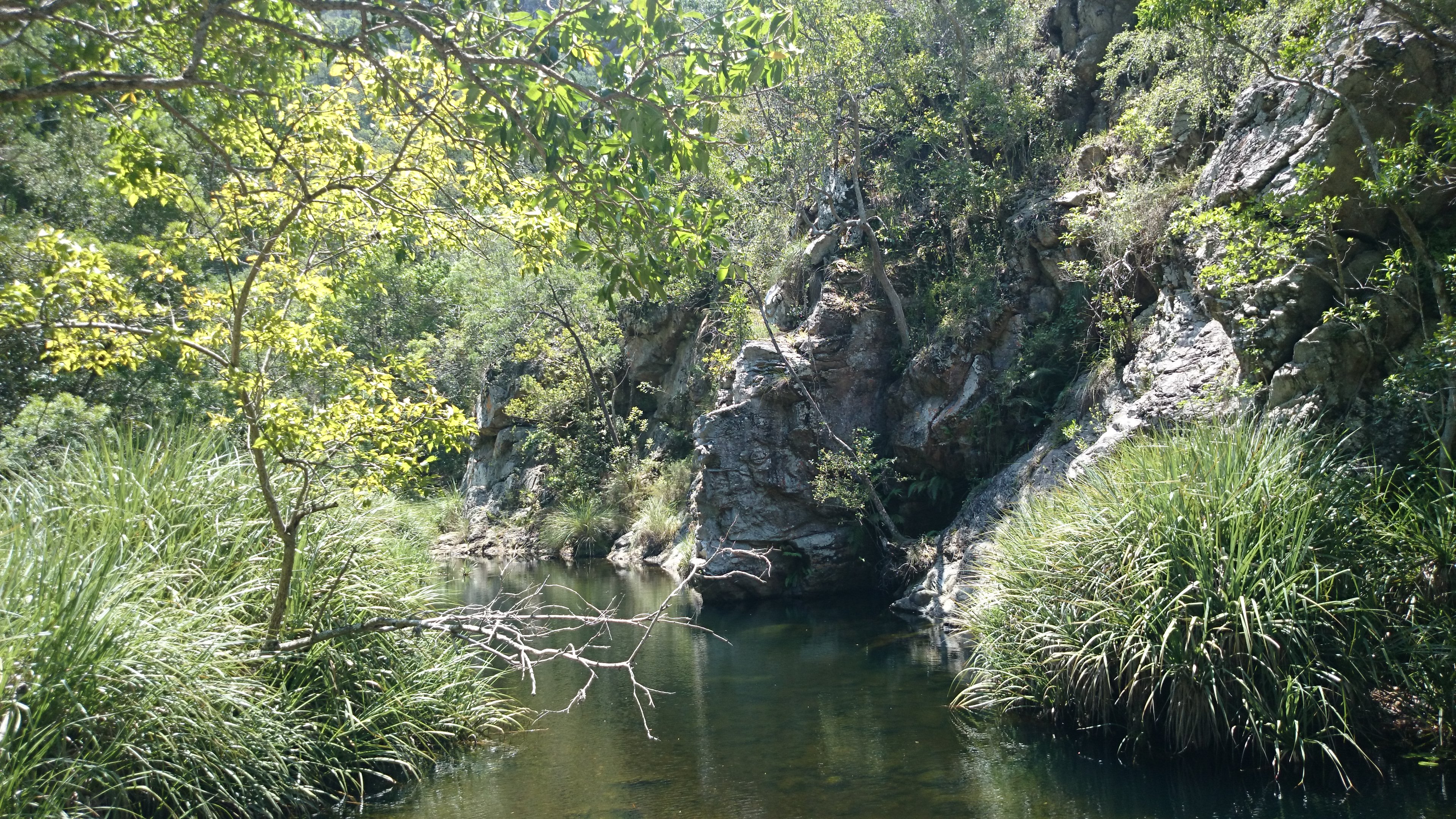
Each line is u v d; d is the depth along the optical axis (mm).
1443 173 7582
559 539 22203
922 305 15422
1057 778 6285
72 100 5422
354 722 6793
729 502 15016
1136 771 6293
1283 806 5484
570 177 4816
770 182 17344
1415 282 7539
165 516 6840
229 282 6266
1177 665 6398
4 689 4734
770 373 15133
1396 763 5918
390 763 7059
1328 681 6195
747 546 14844
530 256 6629
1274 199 8398
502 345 27922
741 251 16844
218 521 7070
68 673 5102
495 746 7664
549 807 6184
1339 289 7988
